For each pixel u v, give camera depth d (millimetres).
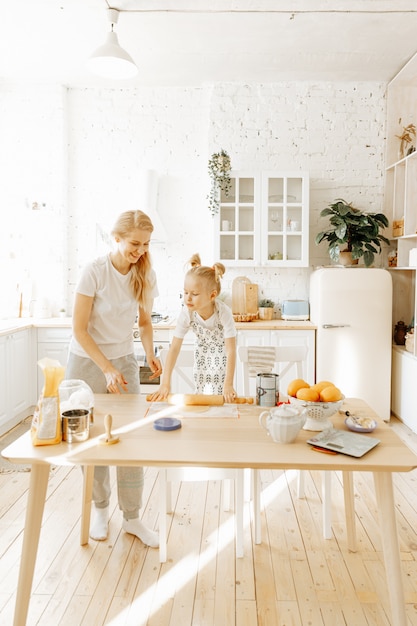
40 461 1488
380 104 4828
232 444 1593
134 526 2438
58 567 2211
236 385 4414
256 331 4434
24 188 4969
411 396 4125
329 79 4766
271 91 4828
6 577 2145
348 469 1432
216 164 4629
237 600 1990
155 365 2453
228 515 2713
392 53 4191
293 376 4457
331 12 3518
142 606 1955
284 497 2949
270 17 3592
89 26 3760
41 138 4934
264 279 4996
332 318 4324
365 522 2637
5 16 3615
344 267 4637
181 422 1812
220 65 4445
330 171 4875
